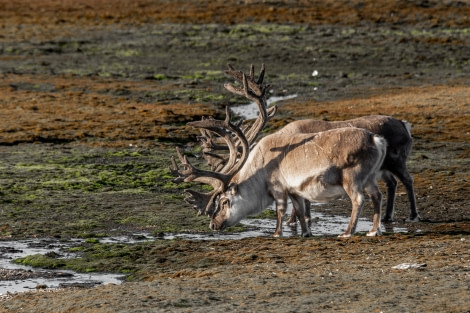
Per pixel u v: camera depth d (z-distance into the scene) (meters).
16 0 139.00
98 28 113.81
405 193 40.75
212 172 32.50
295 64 90.19
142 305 21.36
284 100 72.25
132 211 37.12
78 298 22.66
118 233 33.44
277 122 60.62
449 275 23.27
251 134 34.91
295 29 108.75
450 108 65.44
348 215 37.06
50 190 40.91
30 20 120.19
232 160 33.00
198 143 54.06
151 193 40.88
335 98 72.69
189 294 22.31
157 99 72.81
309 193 31.09
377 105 67.88
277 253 27.94
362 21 114.00
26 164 46.72
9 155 49.38
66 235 33.16
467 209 37.69
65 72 87.19
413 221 35.31
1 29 113.12
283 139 31.92
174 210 37.38
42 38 106.50
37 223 34.91
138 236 32.81
